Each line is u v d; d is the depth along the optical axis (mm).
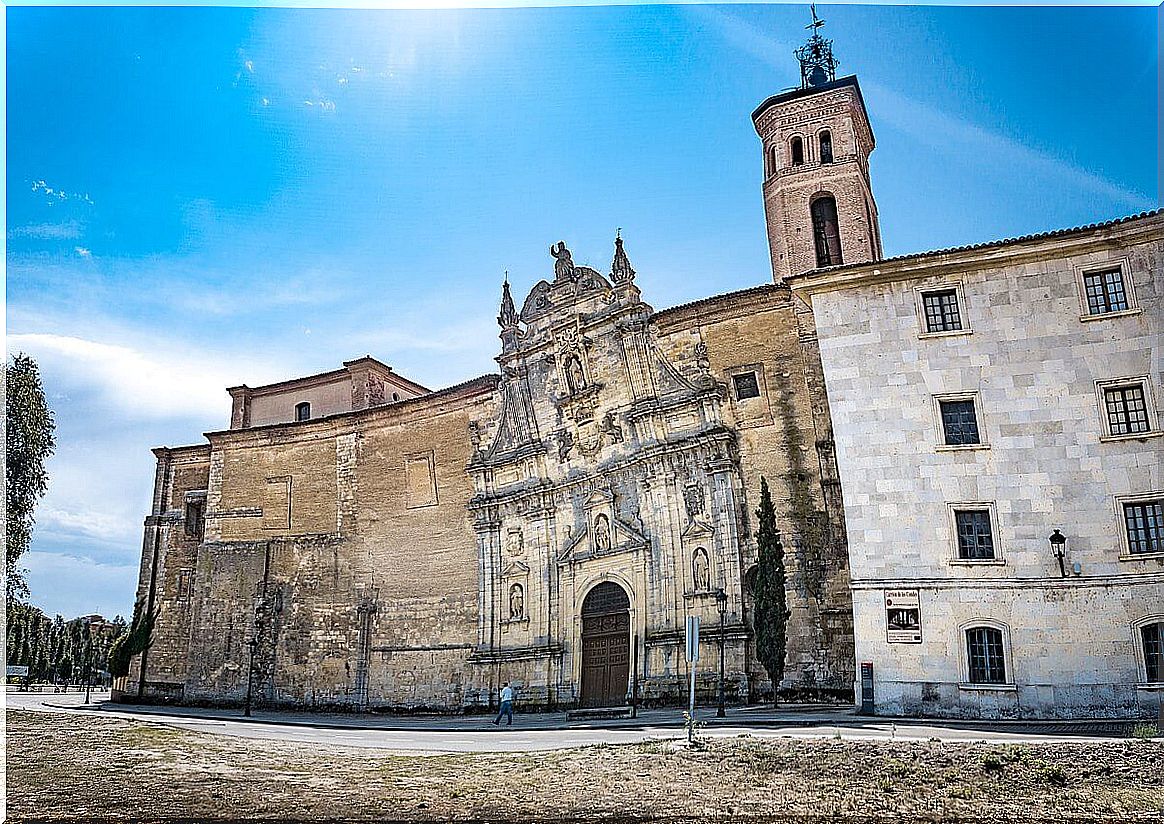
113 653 67875
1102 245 34406
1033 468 33594
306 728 41500
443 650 56281
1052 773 19516
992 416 34438
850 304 36938
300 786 20688
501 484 55594
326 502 63906
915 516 34344
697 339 47812
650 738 27344
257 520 66000
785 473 44000
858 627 34031
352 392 70125
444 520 58469
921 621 33406
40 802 19078
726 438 45375
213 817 17859
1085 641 31734
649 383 49156
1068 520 32844
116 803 18984
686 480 46594
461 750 27250
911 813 17484
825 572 41750
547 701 49938
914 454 34875
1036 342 34531
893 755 21547
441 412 60156
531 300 55594
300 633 62250
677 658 44844
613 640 48656
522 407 55438
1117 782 18844
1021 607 32594
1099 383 33594
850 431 35781
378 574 60406
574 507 51844
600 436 50938
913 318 36094
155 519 70438
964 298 35719
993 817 17062
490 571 54781
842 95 56688
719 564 44625
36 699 69250
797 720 31641
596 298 51875
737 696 42156
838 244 55688
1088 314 34188
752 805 18219
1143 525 32156
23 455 43812
